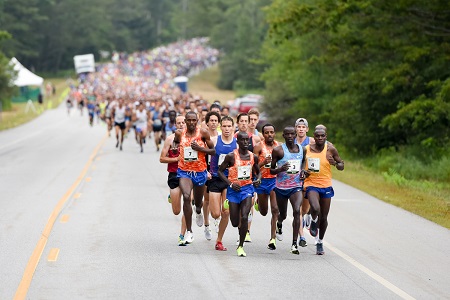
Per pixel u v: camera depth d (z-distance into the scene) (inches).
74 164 2386.8
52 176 2041.1
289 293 849.5
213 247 1119.6
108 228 1261.1
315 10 3270.2
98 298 814.5
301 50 3821.4
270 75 4424.2
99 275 922.7
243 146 1047.6
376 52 3157.0
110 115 3767.2
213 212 1086.4
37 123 5162.4
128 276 919.7
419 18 2965.1
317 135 1073.5
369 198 1702.8
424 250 1120.8
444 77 2928.2
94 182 1911.9
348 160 3238.2
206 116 1216.8
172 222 1334.9
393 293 858.1
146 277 916.6
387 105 3154.5
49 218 1346.0
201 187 1120.8
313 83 3870.6
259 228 1299.2
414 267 1002.1
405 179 2277.3
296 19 3189.0
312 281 909.8
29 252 1049.5
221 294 839.7
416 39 2972.4
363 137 3275.1
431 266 1010.1
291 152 1075.3
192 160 1103.6
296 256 1063.0
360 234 1246.3
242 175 1046.4
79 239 1158.3
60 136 3846.0
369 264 1015.6
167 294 836.6
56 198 1610.5
